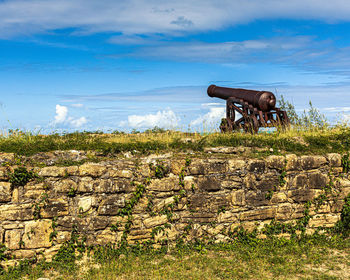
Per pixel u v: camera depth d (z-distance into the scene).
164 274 7.72
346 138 12.39
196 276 7.65
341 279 7.75
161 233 9.19
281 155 10.53
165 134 12.88
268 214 10.13
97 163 9.16
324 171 10.89
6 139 10.17
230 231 9.75
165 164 9.32
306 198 10.55
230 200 9.80
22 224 8.08
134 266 8.09
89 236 8.55
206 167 9.62
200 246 9.27
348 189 11.06
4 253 7.91
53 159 9.08
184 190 9.42
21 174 8.09
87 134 12.62
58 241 8.33
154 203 9.16
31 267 8.02
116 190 8.80
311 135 12.86
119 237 8.80
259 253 9.02
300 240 10.12
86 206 8.55
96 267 8.09
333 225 10.84
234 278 7.64
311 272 8.06
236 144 11.38
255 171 10.05
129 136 12.54
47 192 8.34
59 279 7.50
